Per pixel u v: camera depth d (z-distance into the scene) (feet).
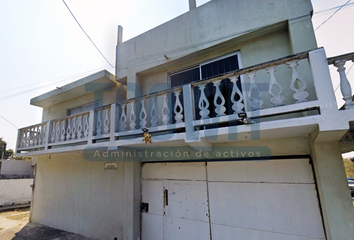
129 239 14.06
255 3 12.40
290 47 11.47
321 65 8.02
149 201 14.79
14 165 45.44
